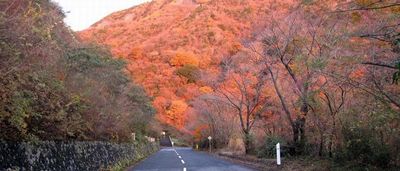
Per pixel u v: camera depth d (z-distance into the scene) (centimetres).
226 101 3691
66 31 1775
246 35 2731
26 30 798
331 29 1672
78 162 1583
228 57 3359
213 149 5225
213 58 4988
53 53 1106
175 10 11019
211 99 3997
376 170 1231
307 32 1947
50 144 1232
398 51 1155
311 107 1856
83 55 2103
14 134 972
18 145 957
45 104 1105
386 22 1233
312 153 2041
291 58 2041
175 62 7531
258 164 2322
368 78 1222
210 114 4897
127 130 3294
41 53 938
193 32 7700
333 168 1492
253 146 3038
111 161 2378
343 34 1409
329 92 1677
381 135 1279
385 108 1167
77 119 1433
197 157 3656
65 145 1416
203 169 2130
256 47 2459
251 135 3075
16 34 758
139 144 4059
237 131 4272
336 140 1602
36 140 1048
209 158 3434
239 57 3062
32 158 1046
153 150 5534
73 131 1481
